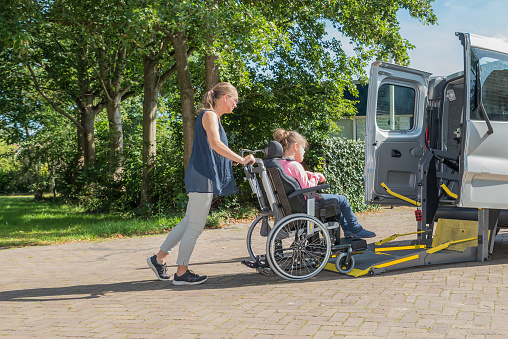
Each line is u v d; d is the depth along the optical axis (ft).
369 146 19.27
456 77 18.90
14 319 11.75
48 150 81.71
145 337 10.03
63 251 25.14
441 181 18.97
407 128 20.44
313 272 15.49
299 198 15.39
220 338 9.80
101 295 14.21
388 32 41.14
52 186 83.97
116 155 53.88
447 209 18.22
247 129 41.91
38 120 78.95
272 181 15.38
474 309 11.08
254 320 10.96
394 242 21.24
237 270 17.72
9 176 131.75
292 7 40.96
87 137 66.18
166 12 31.91
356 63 42.65
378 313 11.10
